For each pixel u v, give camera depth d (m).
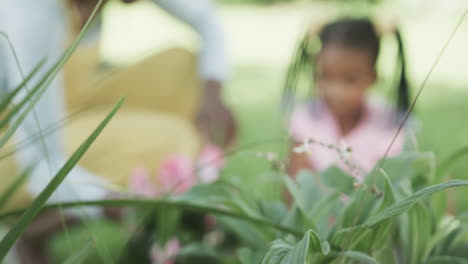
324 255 0.56
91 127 1.79
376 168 0.63
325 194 0.72
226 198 0.70
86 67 1.81
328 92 1.79
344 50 1.74
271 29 7.41
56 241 1.75
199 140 1.89
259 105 3.94
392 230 0.65
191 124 2.02
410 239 0.66
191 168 1.10
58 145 1.51
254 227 0.70
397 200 0.56
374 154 1.76
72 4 1.51
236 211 0.70
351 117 1.80
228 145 1.92
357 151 1.77
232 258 0.79
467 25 6.74
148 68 1.95
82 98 1.84
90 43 1.78
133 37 6.42
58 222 1.60
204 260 0.87
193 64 2.00
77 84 1.80
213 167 1.09
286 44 6.57
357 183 0.59
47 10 1.47
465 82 4.75
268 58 5.87
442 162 0.70
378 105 1.82
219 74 2.01
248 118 3.52
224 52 2.04
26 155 1.37
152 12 7.80
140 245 1.00
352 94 1.76
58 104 1.51
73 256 0.71
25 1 1.46
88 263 0.99
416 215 0.63
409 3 7.41
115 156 1.75
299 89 1.98
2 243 0.52
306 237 0.50
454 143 2.99
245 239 0.70
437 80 4.87
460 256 0.67
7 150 1.36
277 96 4.18
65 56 0.58
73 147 1.69
